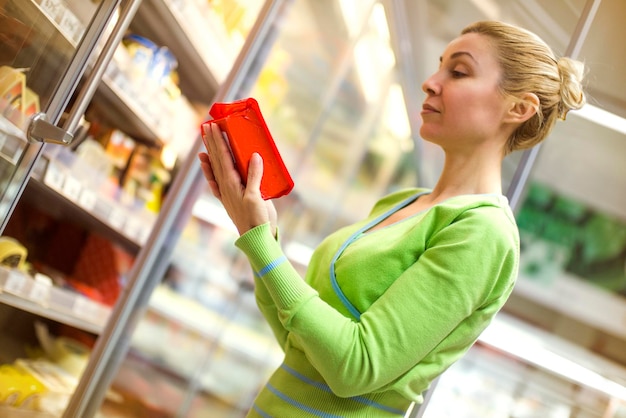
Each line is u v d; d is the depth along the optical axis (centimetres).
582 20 163
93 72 132
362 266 107
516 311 212
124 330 204
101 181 217
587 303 211
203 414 253
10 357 199
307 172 329
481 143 116
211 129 108
